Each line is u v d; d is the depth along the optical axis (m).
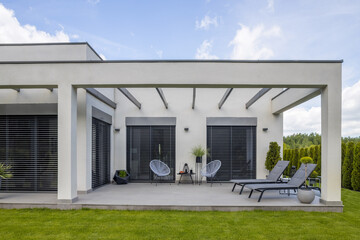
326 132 5.77
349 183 9.24
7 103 7.45
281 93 8.92
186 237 4.09
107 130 9.45
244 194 7.02
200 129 9.93
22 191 7.34
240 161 9.92
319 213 5.43
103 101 8.58
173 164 9.91
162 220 4.87
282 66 5.85
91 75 5.86
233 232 4.30
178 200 6.12
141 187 8.41
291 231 4.36
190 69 5.89
